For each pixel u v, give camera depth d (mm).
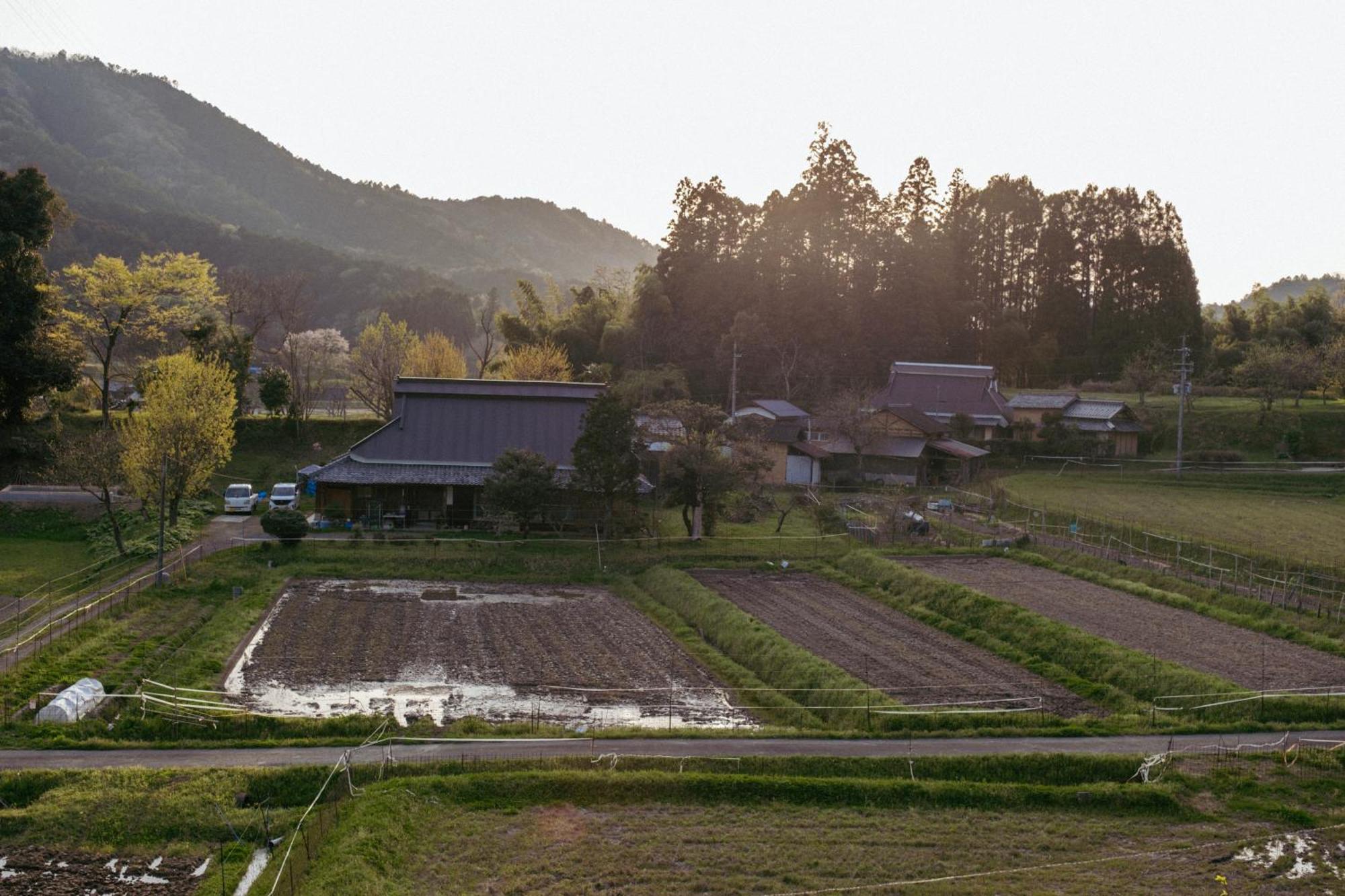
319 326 177125
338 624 42156
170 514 54375
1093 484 75000
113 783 25203
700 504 57812
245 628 39938
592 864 22750
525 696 33906
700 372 104875
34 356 63250
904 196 123250
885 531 59500
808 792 26375
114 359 97938
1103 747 29688
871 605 46719
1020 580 49219
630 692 34688
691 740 29656
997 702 33156
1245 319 129250
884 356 110250
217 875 22047
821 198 116438
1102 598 45688
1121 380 106250
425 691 34094
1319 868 23172
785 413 86188
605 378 93438
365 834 23016
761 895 21609
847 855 23484
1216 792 26953
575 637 41625
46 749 27359
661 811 25516
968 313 116625
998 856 23625
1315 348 100375
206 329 76688
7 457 62812
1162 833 24938
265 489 68312
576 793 25984
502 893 21469
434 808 25031
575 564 53562
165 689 31500
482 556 53469
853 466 82188
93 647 34750
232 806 24859
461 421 64625
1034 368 116062
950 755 28547
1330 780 27578
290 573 49938
